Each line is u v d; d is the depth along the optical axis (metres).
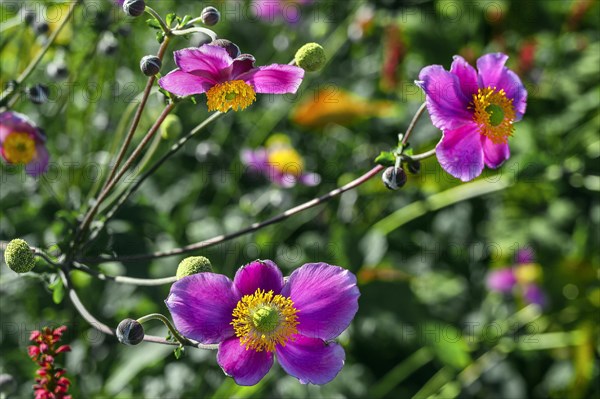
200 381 4.21
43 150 3.28
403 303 4.42
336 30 5.59
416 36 5.57
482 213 5.34
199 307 2.25
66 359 4.09
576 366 4.94
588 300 5.08
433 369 5.02
